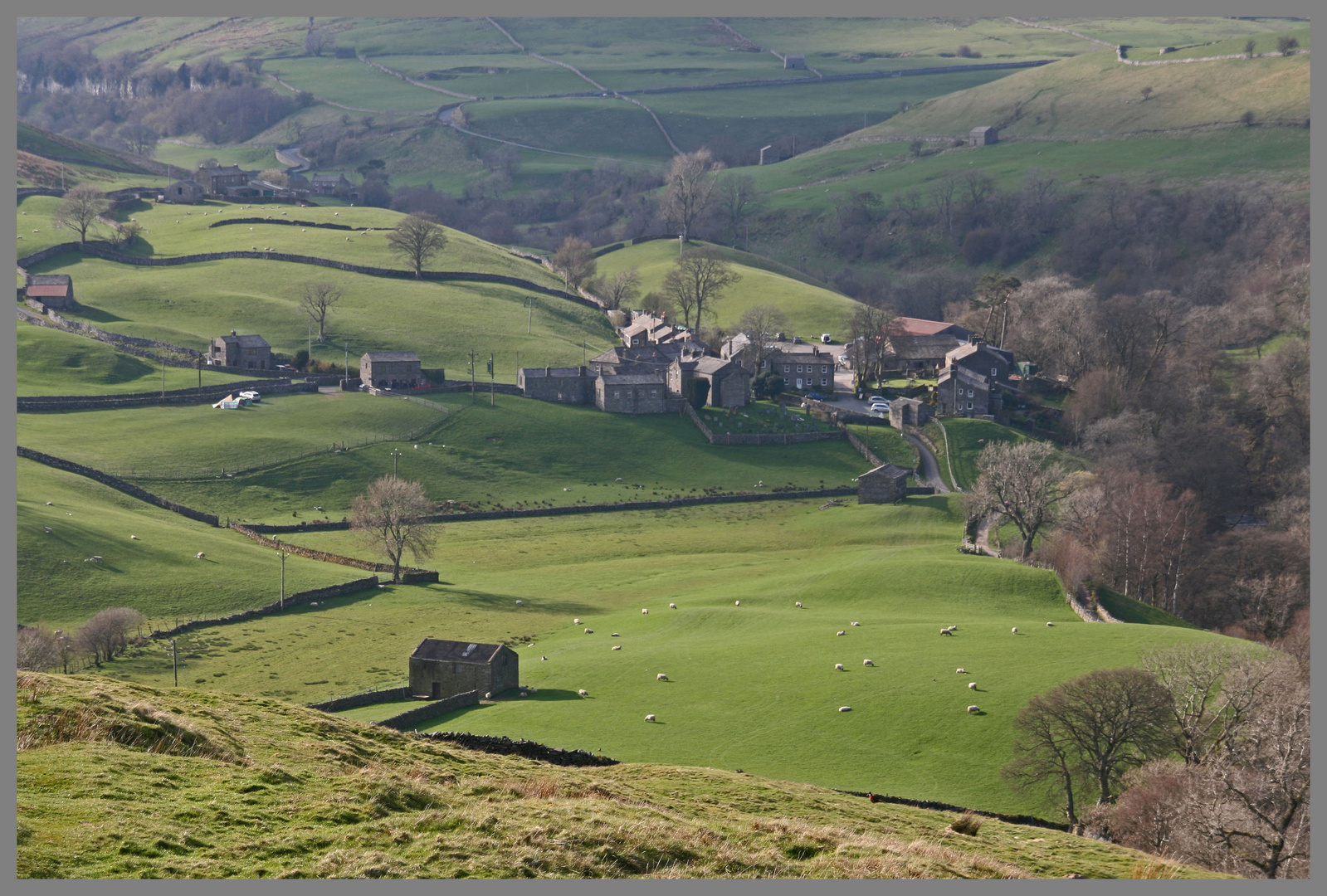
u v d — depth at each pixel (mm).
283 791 79688
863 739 138125
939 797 122750
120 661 175375
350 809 78000
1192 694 129875
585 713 150250
